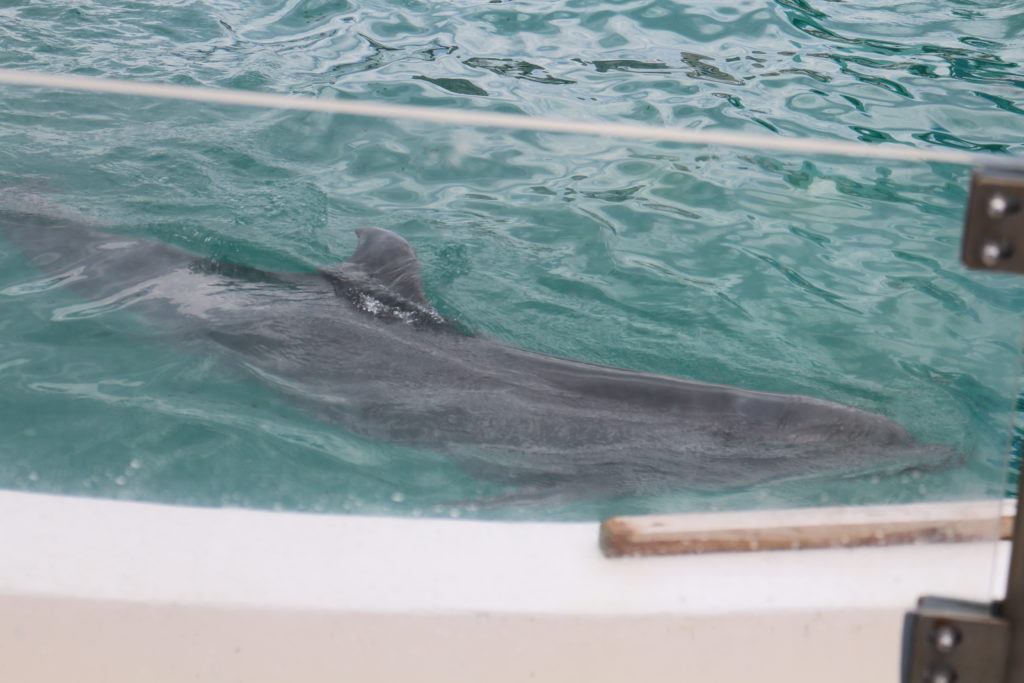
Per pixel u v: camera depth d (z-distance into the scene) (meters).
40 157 5.53
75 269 4.53
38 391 3.62
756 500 2.66
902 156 1.55
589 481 3.32
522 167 5.68
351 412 3.72
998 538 1.76
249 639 1.80
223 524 1.93
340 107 1.73
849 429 3.37
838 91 6.62
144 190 5.25
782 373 3.90
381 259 4.58
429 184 5.50
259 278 4.54
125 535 1.89
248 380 3.86
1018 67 6.96
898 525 1.87
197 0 8.20
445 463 3.47
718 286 4.56
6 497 1.96
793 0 8.16
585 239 4.99
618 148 5.86
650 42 7.43
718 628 1.79
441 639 1.79
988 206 1.37
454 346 4.11
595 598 1.80
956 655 1.51
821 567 1.86
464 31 7.62
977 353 3.12
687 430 3.55
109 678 1.84
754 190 5.32
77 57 6.90
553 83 6.73
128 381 3.74
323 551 1.88
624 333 4.25
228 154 5.70
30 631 1.81
